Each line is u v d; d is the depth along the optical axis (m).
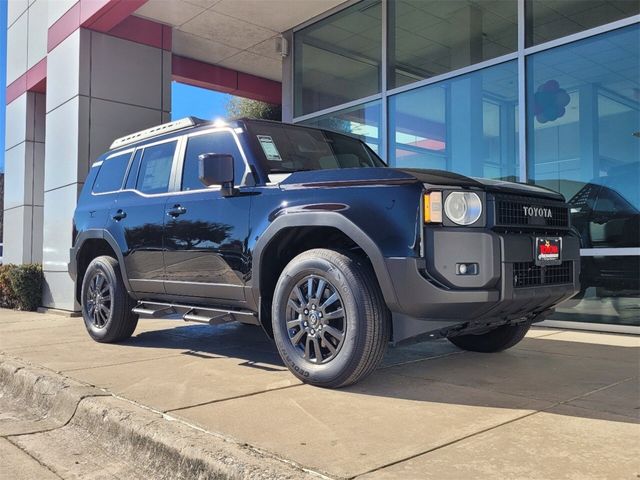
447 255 3.49
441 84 8.43
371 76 9.47
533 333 6.37
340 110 10.00
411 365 4.66
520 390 3.85
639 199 6.30
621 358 4.92
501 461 2.62
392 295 3.55
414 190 3.56
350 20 9.80
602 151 6.62
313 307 3.91
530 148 7.29
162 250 5.13
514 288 3.63
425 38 8.64
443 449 2.78
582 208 6.74
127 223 5.57
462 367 4.57
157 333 6.61
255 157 4.55
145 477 2.94
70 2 9.72
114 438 3.34
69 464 3.15
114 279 5.78
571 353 5.16
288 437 2.98
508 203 3.78
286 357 4.05
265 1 9.59
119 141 6.45
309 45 10.62
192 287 4.88
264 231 4.19
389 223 3.59
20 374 4.61
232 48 11.95
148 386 4.06
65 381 4.20
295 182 4.17
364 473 2.51
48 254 10.12
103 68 9.67
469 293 3.45
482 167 7.86
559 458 2.65
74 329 7.37
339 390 3.88
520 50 7.38
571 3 6.94
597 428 3.06
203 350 5.50
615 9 6.56
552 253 3.96
